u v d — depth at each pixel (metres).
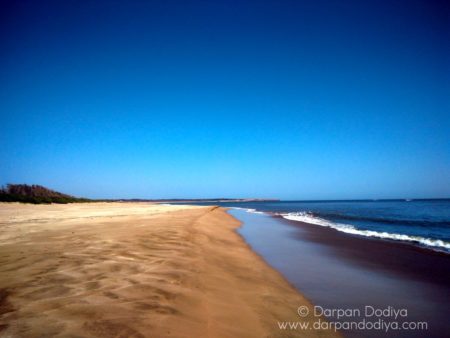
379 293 6.40
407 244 13.16
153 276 5.55
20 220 16.16
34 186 49.19
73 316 3.57
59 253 7.18
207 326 3.80
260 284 6.60
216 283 5.87
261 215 37.19
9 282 4.88
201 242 10.73
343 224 23.64
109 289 4.64
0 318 3.46
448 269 8.60
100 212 26.28
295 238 15.12
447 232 18.23
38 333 3.10
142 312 3.84
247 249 11.49
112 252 7.46
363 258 10.09
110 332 3.21
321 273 8.04
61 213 22.91
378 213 40.09
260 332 4.12
